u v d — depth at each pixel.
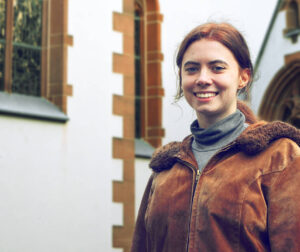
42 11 9.73
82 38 9.56
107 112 9.52
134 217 9.53
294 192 2.02
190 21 11.81
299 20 11.69
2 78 9.29
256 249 2.03
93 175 9.20
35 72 9.55
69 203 8.91
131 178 9.59
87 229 9.01
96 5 9.74
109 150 9.44
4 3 9.55
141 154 10.34
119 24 9.91
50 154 8.88
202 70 2.22
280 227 2.00
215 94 2.22
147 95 11.40
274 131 2.13
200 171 2.24
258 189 2.07
